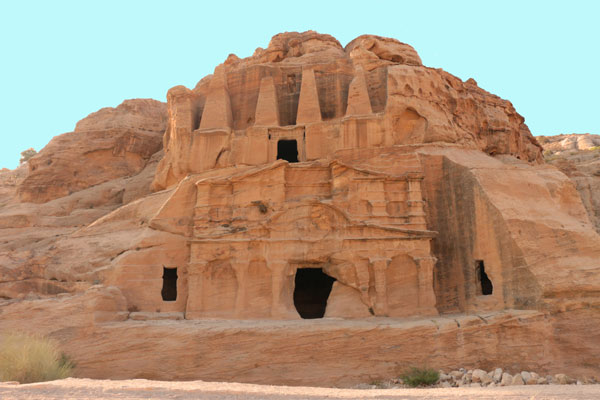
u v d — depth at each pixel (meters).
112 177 35.59
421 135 24.47
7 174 46.25
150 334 17.09
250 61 31.77
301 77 27.84
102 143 35.84
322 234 20.81
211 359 16.66
